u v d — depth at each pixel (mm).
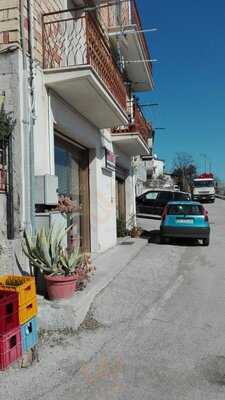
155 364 5004
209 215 31359
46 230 6918
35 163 7469
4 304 4711
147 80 19500
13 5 6988
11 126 6895
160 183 63000
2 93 6973
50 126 8297
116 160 16594
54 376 4660
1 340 4715
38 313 5961
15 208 6891
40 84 7863
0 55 7012
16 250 6785
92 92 8789
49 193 7273
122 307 7312
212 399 4180
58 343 5582
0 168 6723
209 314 7023
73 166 11352
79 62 9844
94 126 12031
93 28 9594
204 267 11273
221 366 4969
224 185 73188
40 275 6879
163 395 4254
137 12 15852
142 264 11438
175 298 8008
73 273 6613
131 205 20172
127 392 4320
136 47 15859
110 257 11875
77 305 6184
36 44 7746
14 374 4680
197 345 5625
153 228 21328
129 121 15000
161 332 6117
